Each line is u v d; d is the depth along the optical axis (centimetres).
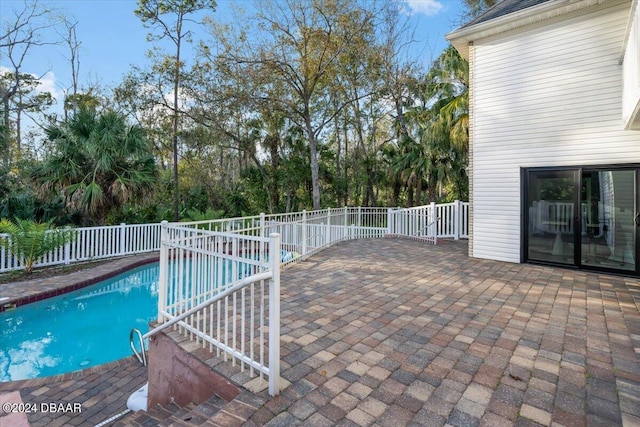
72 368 498
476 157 759
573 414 211
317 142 1847
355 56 1502
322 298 453
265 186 1789
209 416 229
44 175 926
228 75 1450
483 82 748
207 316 384
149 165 1048
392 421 205
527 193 696
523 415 210
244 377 252
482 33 729
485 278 566
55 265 866
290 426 202
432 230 1024
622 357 287
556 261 663
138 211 1281
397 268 639
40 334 613
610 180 607
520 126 699
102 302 775
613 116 600
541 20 667
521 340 321
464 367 270
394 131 1989
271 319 232
